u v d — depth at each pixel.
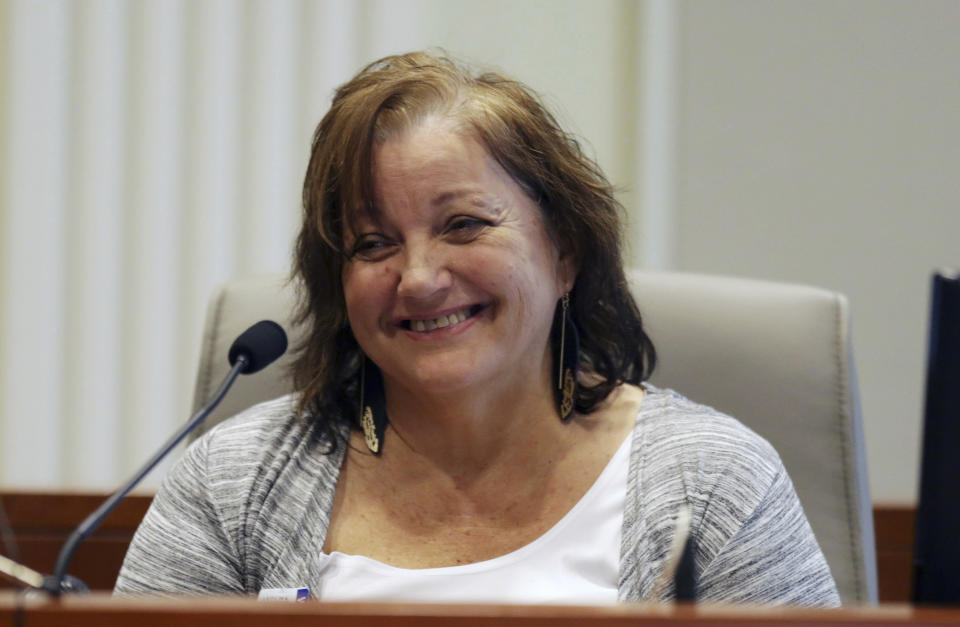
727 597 3.65
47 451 8.20
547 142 3.90
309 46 8.06
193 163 8.12
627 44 8.10
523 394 3.92
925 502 2.70
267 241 8.12
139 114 8.12
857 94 8.03
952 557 2.66
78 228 8.16
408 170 3.72
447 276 3.72
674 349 4.98
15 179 8.12
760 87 8.07
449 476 3.96
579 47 8.11
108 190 8.15
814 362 4.89
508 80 4.02
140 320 8.17
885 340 8.05
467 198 3.72
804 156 8.07
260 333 3.81
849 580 4.67
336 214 3.89
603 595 3.67
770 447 4.00
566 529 3.80
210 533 4.00
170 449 3.48
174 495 4.12
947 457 2.65
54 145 8.13
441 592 3.70
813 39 8.04
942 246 8.01
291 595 3.75
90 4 8.09
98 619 2.21
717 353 4.95
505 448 3.94
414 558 3.82
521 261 3.78
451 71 3.97
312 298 4.13
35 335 8.17
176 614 2.21
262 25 8.06
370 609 2.19
